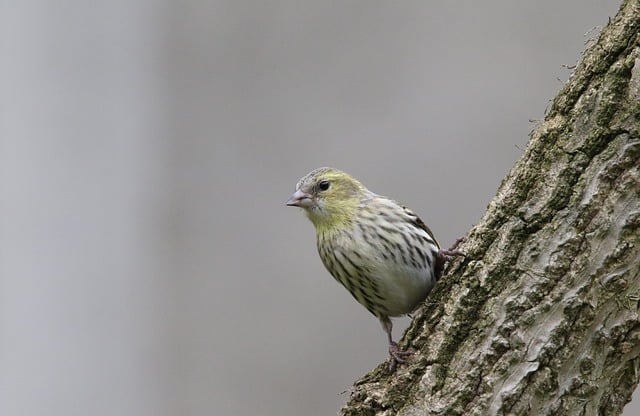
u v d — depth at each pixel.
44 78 12.70
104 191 12.73
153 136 13.10
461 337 7.30
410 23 13.76
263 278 12.91
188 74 13.42
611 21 7.06
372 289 9.39
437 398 7.29
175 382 12.67
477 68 13.64
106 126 12.89
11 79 12.55
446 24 13.76
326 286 12.89
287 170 13.22
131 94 13.08
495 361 7.09
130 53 13.13
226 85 13.43
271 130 13.36
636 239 6.79
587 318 6.86
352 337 12.82
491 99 13.52
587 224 6.91
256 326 12.84
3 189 12.31
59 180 12.57
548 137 7.15
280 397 12.74
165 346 12.72
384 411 7.54
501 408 7.02
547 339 6.94
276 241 13.02
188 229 12.97
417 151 13.34
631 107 6.82
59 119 12.71
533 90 13.56
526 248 7.09
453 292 7.48
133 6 13.21
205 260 12.91
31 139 12.52
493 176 13.21
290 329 12.85
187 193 13.08
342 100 13.48
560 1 13.81
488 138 13.36
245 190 13.11
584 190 6.94
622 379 6.94
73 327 12.39
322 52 13.62
